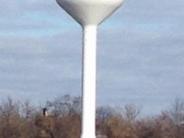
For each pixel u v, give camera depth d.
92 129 84.06
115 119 173.00
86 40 85.06
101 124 173.00
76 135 166.00
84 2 84.06
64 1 85.50
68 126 167.12
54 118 167.38
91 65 84.56
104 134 171.62
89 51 84.81
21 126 166.38
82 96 84.56
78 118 170.12
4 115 169.12
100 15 84.94
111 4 84.56
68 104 176.12
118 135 171.12
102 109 177.88
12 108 178.88
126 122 178.00
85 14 84.62
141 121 179.88
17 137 165.12
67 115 172.25
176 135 178.75
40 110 173.88
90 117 84.00
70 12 85.94
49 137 165.00
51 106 177.50
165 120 182.38
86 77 84.38
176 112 194.75
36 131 165.88
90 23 84.94
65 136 165.25
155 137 176.38
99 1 84.00
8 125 165.75
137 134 175.38
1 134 164.88
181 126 180.62
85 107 84.12
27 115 171.88
